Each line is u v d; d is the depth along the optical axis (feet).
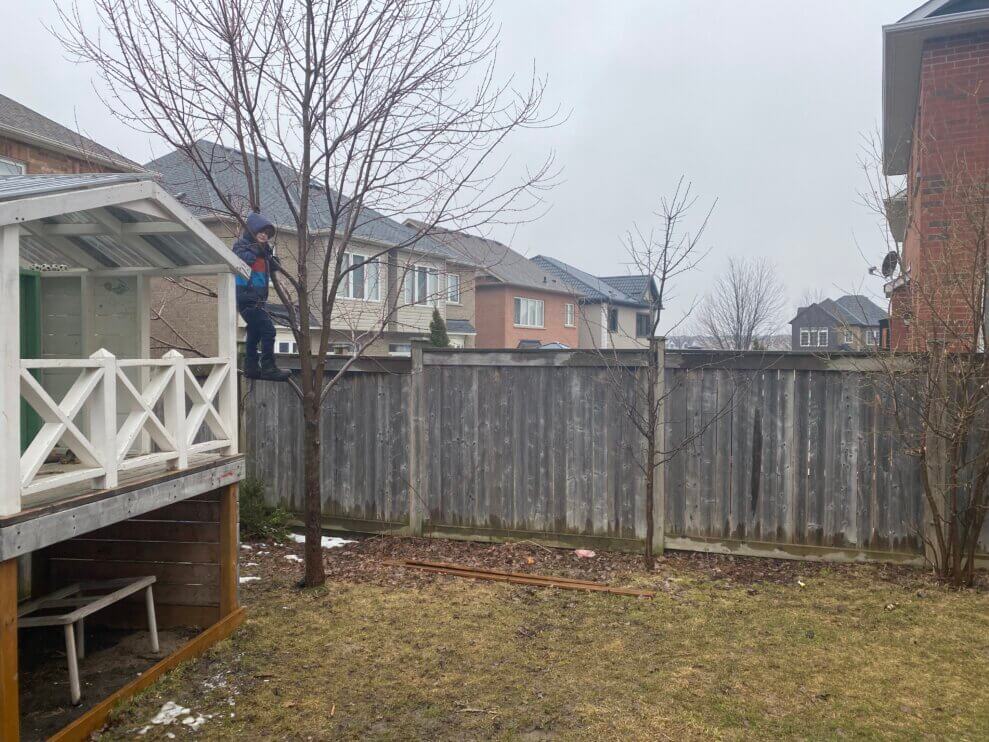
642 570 20.97
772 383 21.20
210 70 18.54
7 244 10.59
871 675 14.06
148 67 18.65
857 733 11.94
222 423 16.89
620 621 17.12
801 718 12.47
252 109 18.47
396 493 25.02
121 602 17.60
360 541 24.80
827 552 20.89
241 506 25.11
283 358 26.02
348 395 25.55
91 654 16.15
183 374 15.19
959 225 20.39
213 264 16.89
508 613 17.83
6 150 32.81
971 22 25.76
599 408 22.68
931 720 12.32
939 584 18.95
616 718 12.59
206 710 13.17
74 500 11.74
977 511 18.54
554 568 21.40
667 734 12.03
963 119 26.76
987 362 18.21
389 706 13.21
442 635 16.48
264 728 12.50
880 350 20.20
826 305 100.37
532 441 23.41
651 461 20.98
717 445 21.71
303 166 19.40
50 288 17.58
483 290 112.68
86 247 16.92
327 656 15.44
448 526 24.38
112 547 17.65
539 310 121.08
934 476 19.80
